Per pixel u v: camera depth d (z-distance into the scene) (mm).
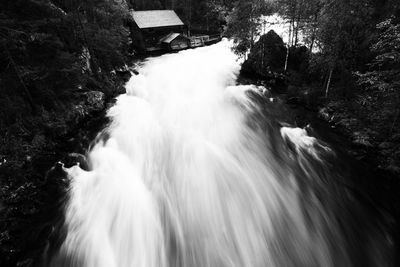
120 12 31984
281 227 11633
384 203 13133
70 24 22203
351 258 10641
